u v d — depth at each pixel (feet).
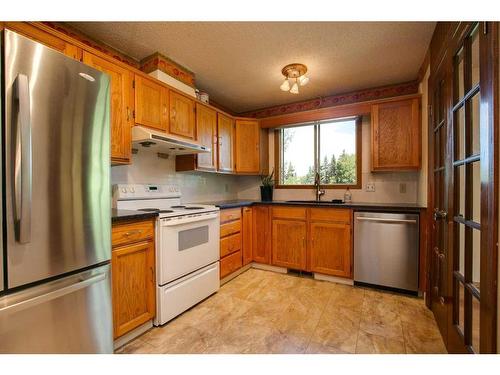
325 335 5.54
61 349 3.67
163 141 6.69
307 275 9.42
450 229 4.67
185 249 6.66
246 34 6.43
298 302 7.18
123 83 6.24
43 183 3.38
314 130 11.19
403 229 7.58
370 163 9.64
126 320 5.25
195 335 5.58
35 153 3.28
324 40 6.63
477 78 3.75
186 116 8.30
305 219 9.13
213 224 7.82
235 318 6.32
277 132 12.05
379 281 7.91
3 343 3.10
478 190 3.78
